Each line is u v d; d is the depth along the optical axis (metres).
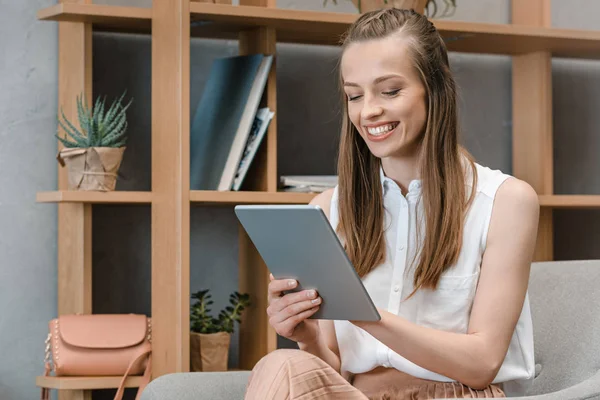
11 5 2.87
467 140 3.24
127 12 2.61
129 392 2.96
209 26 2.72
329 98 3.10
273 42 2.72
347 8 3.13
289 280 1.53
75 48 2.77
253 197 2.57
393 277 1.75
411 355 1.56
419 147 1.73
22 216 2.88
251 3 2.79
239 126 2.62
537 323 2.03
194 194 2.48
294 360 1.49
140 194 2.59
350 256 1.80
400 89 1.65
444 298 1.70
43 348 2.89
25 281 2.88
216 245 3.01
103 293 2.92
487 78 3.26
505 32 2.78
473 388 1.64
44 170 2.89
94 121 2.56
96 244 2.91
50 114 2.90
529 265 1.68
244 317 2.91
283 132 3.05
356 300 1.47
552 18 3.39
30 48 2.88
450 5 3.23
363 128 1.68
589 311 1.95
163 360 2.54
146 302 2.96
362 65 1.66
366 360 1.74
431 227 1.70
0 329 2.86
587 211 3.36
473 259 1.69
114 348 2.56
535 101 3.10
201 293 2.78
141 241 2.96
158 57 2.60
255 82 2.65
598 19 3.45
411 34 1.66
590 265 2.05
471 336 1.61
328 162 3.10
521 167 3.15
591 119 3.38
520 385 1.75
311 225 1.39
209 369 2.65
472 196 1.70
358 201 1.81
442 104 1.70
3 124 2.86
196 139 2.77
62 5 2.55
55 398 2.90
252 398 1.50
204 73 2.99
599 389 1.60
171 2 2.52
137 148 2.94
